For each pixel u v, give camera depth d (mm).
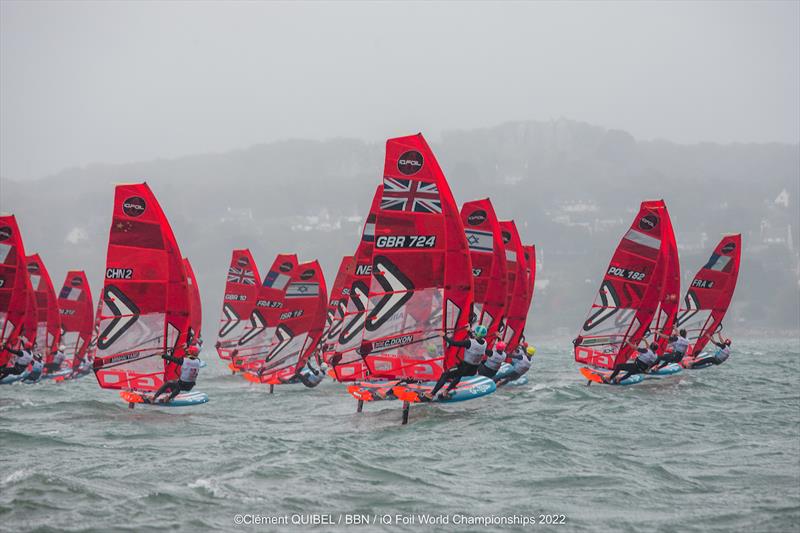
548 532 41875
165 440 69250
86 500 46844
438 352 76250
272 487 50031
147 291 84938
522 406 89062
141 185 83625
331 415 86875
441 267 75812
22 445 65688
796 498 47750
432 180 74688
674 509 46062
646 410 84438
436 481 52312
